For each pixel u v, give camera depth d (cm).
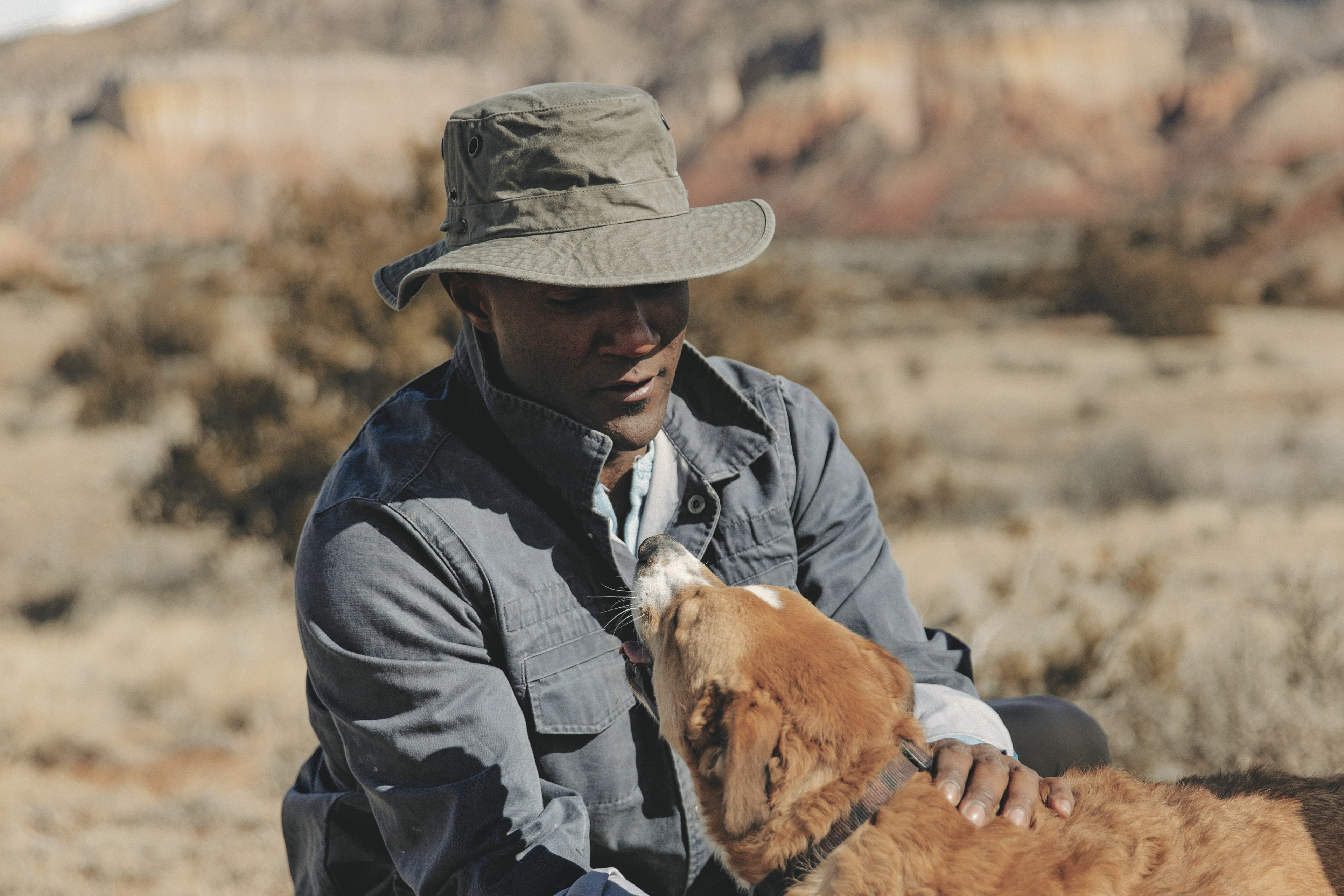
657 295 245
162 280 3173
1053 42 18200
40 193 18100
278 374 1375
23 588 1453
